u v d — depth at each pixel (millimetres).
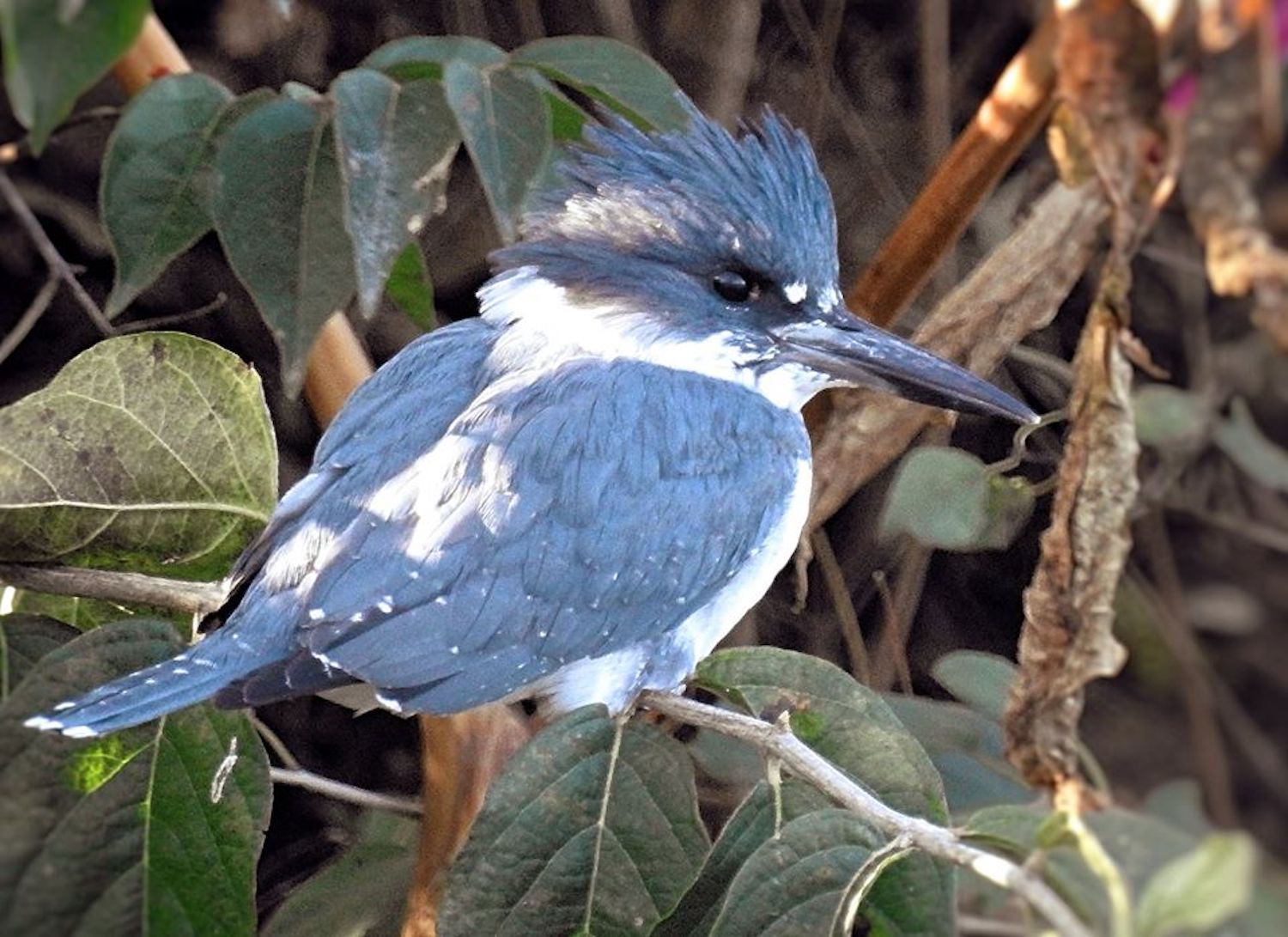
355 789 5820
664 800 4676
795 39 7848
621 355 5770
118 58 3562
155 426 4961
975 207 5586
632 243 5789
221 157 4672
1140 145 4090
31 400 4867
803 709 4781
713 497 5395
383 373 5527
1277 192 3734
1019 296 5410
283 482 7594
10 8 3391
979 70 7762
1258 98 3664
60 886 4375
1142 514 4824
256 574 5027
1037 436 7113
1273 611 4535
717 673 4859
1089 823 3727
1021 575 7391
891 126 7848
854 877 4172
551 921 4566
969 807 5426
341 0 7500
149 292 7512
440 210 4684
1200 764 4270
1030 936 4156
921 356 5547
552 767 4656
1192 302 5848
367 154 4586
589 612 5207
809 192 5852
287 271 4684
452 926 4535
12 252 7324
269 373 7621
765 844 4262
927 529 4992
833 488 5977
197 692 4566
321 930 6051
